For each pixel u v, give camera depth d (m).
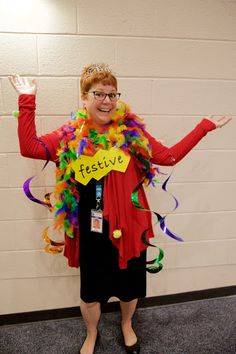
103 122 1.39
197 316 2.00
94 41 1.62
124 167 1.39
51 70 1.62
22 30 1.55
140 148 1.40
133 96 1.72
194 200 1.95
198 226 2.01
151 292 2.08
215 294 2.16
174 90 1.75
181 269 2.07
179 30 1.68
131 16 1.62
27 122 1.30
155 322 1.95
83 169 1.40
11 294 1.92
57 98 1.66
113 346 1.77
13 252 1.85
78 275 1.96
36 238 1.85
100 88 1.31
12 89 1.61
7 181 1.74
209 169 1.91
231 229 2.06
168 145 1.83
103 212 1.41
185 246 2.03
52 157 1.42
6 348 1.76
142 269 1.58
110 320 1.98
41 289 1.95
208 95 1.79
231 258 2.12
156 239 1.98
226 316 1.99
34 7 1.53
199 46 1.71
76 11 1.56
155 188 1.88
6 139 1.67
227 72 1.78
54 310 1.99
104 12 1.59
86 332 1.88
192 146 1.49
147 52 1.68
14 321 1.96
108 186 1.39
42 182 1.77
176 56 1.71
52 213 1.82
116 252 1.49
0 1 1.50
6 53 1.57
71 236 1.51
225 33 1.72
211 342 1.78
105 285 1.54
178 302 2.13
